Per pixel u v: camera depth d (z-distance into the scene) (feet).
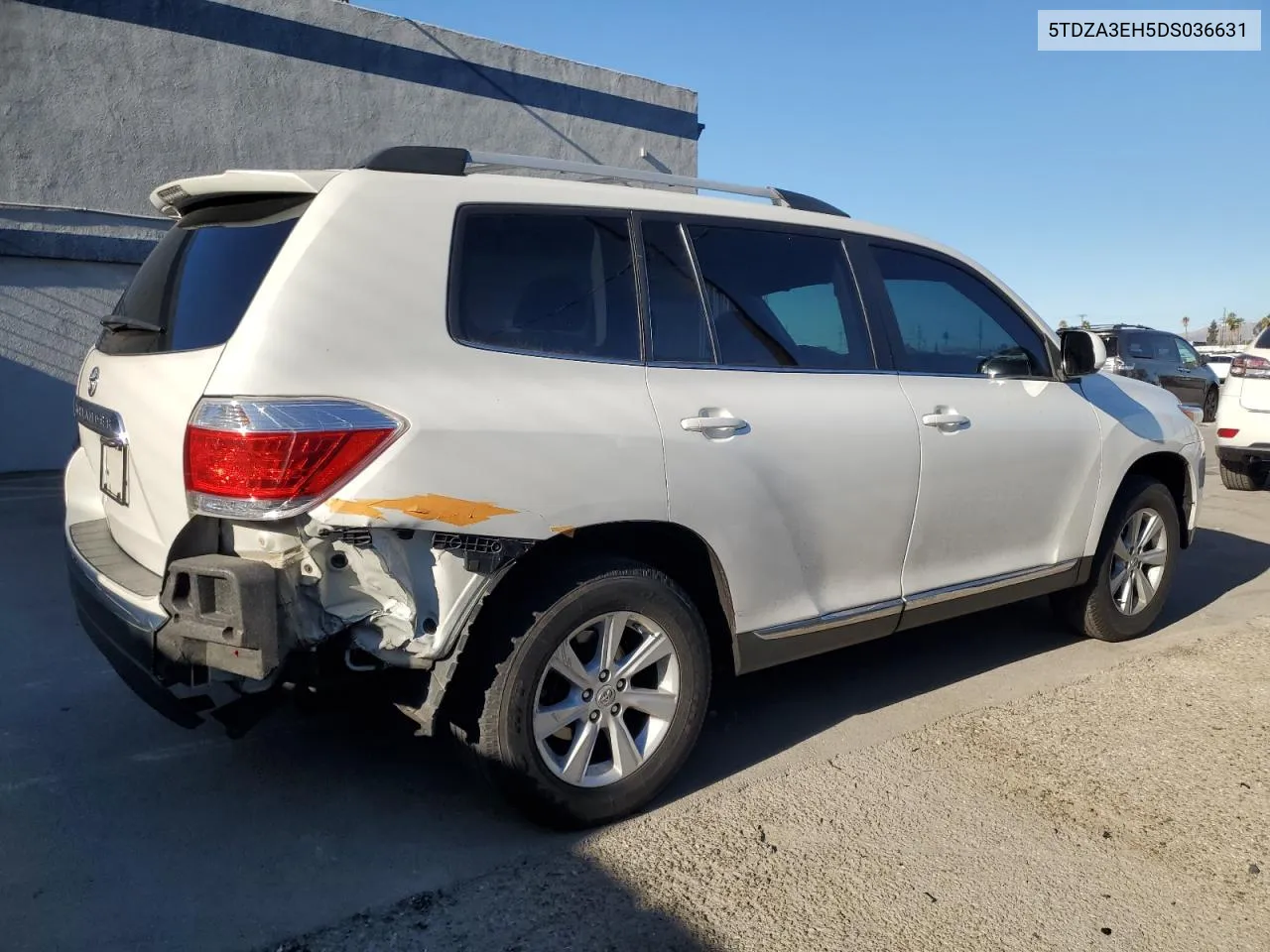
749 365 11.41
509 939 8.32
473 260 9.70
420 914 8.64
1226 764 11.95
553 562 9.82
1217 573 21.98
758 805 10.76
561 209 10.43
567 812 9.85
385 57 37.86
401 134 38.65
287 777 11.23
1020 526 14.29
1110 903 9.06
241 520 8.46
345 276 8.91
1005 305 14.92
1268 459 31.12
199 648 8.57
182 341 9.43
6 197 31.40
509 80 41.29
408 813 10.45
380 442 8.55
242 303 8.89
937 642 16.76
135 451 9.73
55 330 33.37
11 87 31.04
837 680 14.82
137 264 34.35
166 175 33.96
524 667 9.39
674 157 47.60
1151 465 17.25
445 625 9.01
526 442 9.27
